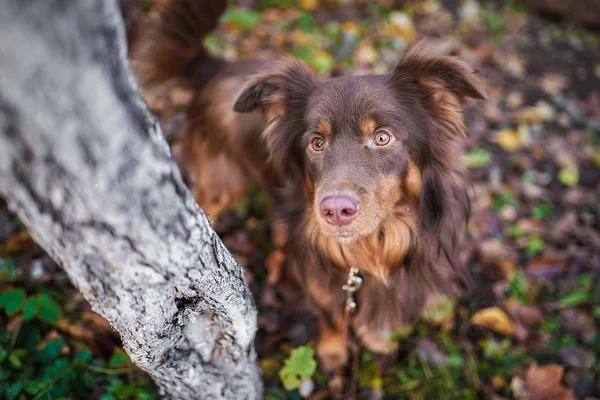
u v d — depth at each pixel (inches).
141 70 29.8
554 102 44.5
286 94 23.0
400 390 25.6
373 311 24.6
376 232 22.1
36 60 8.7
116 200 11.3
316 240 23.3
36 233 11.9
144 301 13.7
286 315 28.5
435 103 22.0
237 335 17.7
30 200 10.6
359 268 23.3
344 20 49.7
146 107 11.6
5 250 27.5
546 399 24.6
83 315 25.2
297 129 22.4
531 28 53.8
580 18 53.2
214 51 41.1
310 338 27.5
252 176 30.8
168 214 12.6
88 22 9.2
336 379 25.9
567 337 27.4
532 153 39.4
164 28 29.0
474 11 54.5
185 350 16.9
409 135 20.8
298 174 23.4
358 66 43.6
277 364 25.9
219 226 32.6
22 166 9.9
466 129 22.3
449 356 26.5
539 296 29.8
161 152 12.1
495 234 32.7
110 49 9.8
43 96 9.1
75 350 24.1
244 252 31.2
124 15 29.9
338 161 20.0
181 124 36.4
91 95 9.7
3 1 8.0
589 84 47.3
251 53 42.4
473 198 32.8
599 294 29.4
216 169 31.3
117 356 23.0
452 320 28.1
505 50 50.3
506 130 40.6
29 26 8.4
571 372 26.1
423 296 24.5
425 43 21.7
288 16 48.1
